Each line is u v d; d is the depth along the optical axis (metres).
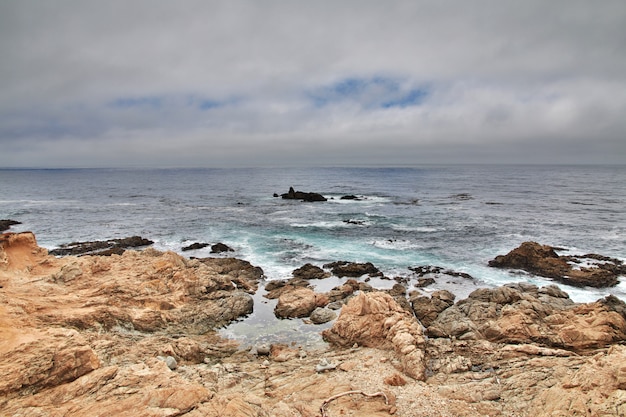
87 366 12.66
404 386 15.59
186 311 24.34
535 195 94.62
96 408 10.79
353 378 16.39
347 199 90.50
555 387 12.90
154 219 62.69
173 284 26.78
